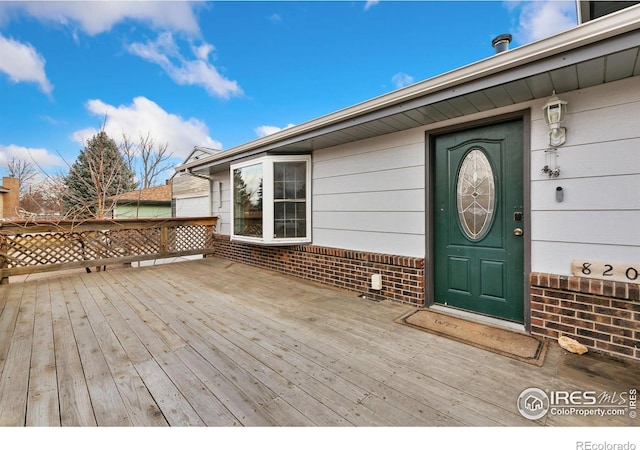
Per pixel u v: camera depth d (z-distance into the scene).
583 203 2.42
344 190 4.39
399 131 3.67
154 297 4.02
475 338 2.64
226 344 2.59
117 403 1.79
